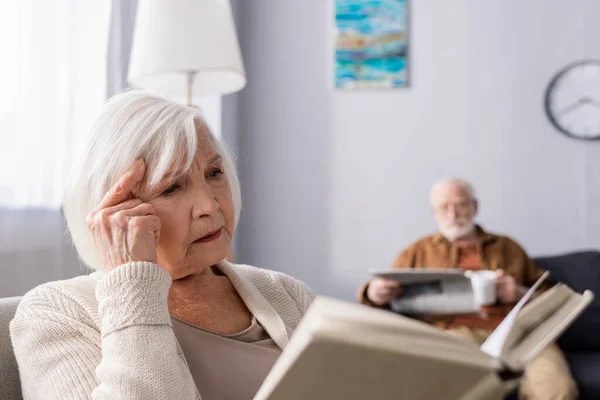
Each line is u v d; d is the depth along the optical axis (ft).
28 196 6.54
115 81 7.95
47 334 2.98
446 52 11.94
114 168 3.20
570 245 11.63
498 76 11.80
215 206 3.26
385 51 12.05
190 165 3.21
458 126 11.91
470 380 1.62
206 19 6.98
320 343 1.58
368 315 1.76
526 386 7.82
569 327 9.17
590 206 11.56
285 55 12.48
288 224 12.48
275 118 12.51
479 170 11.85
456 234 9.60
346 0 12.16
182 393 2.70
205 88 8.07
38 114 6.62
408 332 1.70
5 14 6.23
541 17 11.69
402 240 12.09
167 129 3.22
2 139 6.23
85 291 3.20
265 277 3.92
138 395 2.60
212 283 3.56
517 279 9.44
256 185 12.57
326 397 1.67
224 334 3.36
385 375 1.62
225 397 3.14
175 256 3.21
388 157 12.13
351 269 12.26
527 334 2.30
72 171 3.36
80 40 7.16
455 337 1.79
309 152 12.41
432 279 7.67
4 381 3.25
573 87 11.53
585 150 11.57
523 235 11.75
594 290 9.36
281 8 12.50
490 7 11.81
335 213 12.32
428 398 1.66
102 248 3.07
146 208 3.10
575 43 11.60
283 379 1.62
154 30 6.95
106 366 2.69
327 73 12.35
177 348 2.92
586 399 7.83
